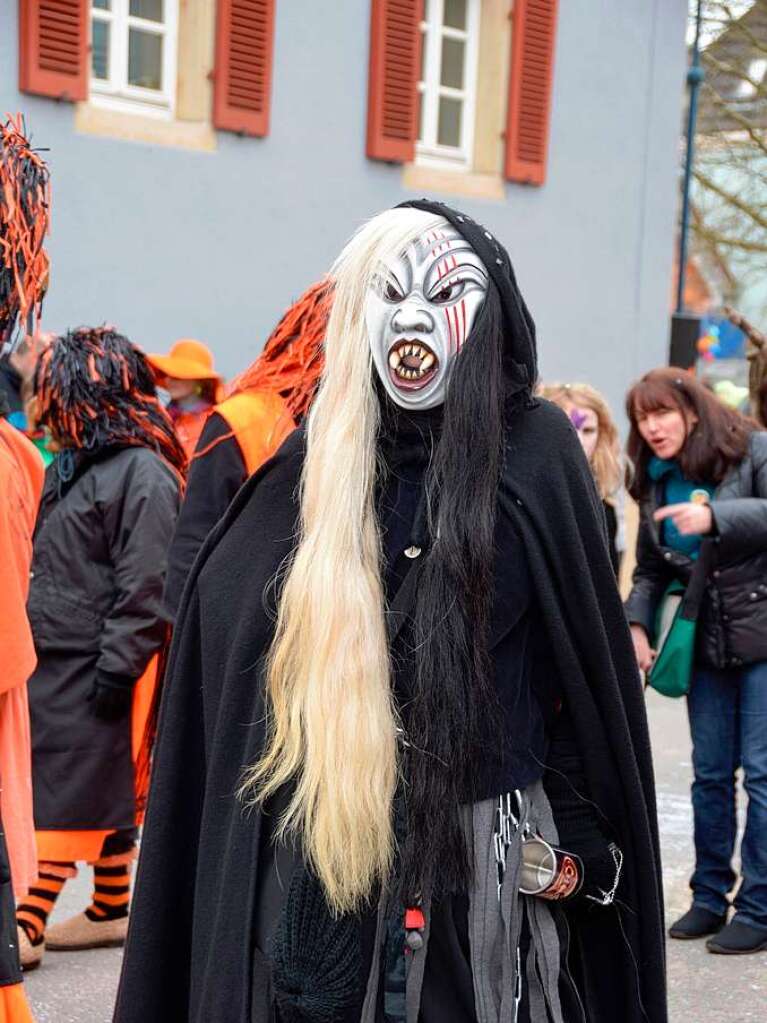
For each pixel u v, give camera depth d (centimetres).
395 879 193
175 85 789
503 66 949
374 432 204
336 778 192
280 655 198
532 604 201
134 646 411
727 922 472
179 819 217
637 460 462
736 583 442
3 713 259
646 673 464
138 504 416
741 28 1630
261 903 200
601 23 994
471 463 198
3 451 264
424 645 193
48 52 721
